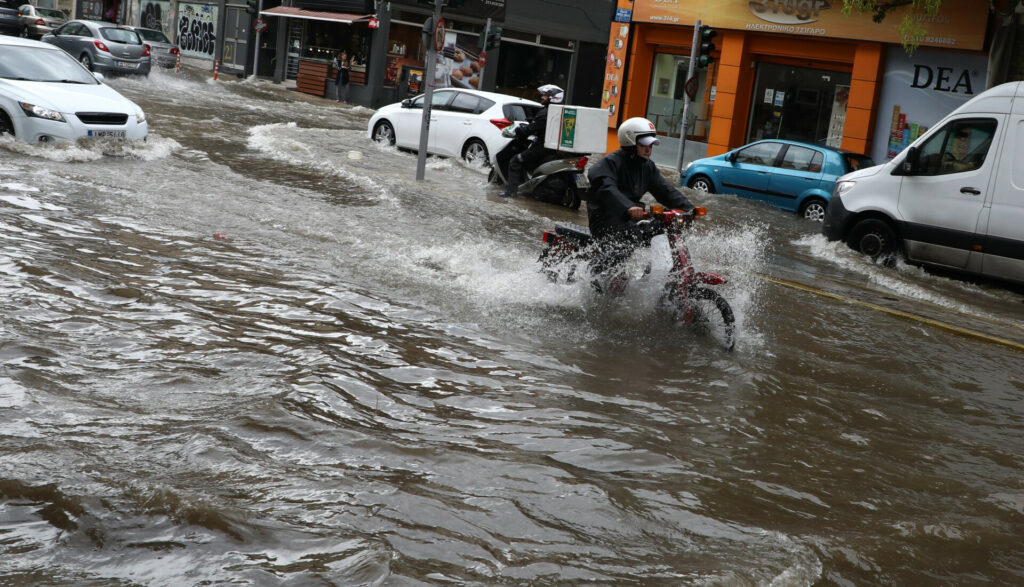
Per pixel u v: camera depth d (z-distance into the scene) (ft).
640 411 15.89
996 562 11.01
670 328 22.17
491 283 24.94
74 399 13.15
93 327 16.99
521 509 10.93
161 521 9.47
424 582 8.69
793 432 15.90
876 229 40.06
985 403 19.89
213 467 11.14
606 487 11.96
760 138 82.79
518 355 18.53
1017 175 35.88
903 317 28.45
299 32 130.31
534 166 48.03
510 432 13.96
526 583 8.96
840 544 10.87
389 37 118.52
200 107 78.43
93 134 41.75
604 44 142.41
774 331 24.29
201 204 32.96
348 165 50.88
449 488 11.35
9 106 40.75
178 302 19.56
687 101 71.87
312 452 12.03
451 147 59.52
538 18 132.26
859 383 20.20
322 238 29.40
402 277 24.80
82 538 9.02
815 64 78.95
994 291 36.91
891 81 73.20
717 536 10.79
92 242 24.41
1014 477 14.90
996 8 66.18
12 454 10.89
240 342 17.16
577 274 23.48
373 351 17.54
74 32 100.37
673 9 83.92
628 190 22.89
